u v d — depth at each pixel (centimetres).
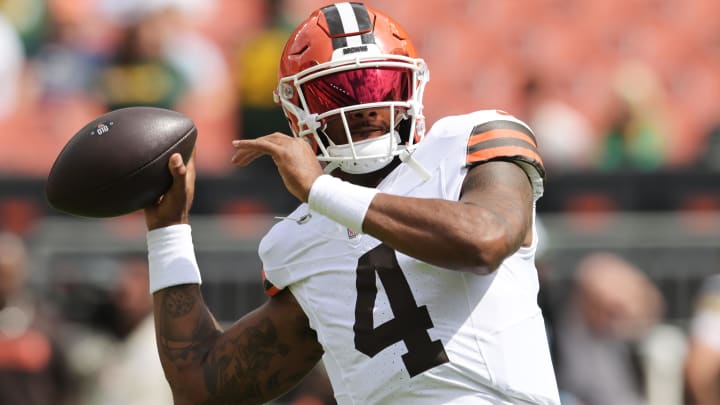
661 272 2302
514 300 916
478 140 917
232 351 1027
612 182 2405
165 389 2011
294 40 985
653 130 2981
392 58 948
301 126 977
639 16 3847
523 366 909
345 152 945
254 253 2264
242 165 907
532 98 3194
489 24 3803
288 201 2358
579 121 3088
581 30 3803
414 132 958
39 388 1973
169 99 2933
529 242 935
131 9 3178
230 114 3117
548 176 2408
